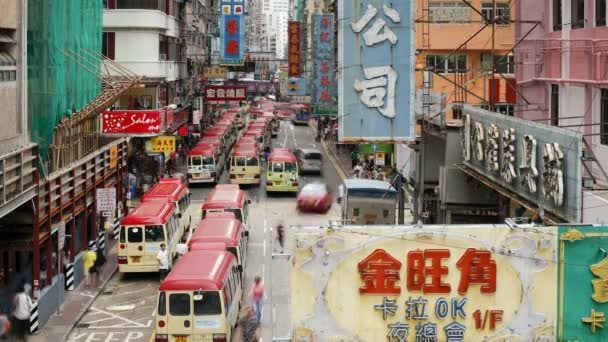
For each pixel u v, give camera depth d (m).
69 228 28.28
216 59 98.31
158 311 19.72
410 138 21.05
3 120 21.17
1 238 23.70
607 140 19.20
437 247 12.44
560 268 12.45
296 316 12.52
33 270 23.61
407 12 20.94
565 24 21.83
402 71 20.98
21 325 22.56
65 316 24.58
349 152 71.06
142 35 54.47
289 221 40.53
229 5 69.62
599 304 12.46
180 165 63.62
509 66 41.78
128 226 29.25
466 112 21.75
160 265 29.00
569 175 13.88
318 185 51.78
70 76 28.89
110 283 29.38
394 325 12.48
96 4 35.22
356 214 31.88
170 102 63.59
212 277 20.11
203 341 19.64
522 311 12.47
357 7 21.00
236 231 26.91
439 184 25.61
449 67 43.19
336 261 12.48
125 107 55.22
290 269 12.60
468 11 42.81
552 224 13.41
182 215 36.09
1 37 21.64
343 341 12.48
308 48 84.81
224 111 111.25
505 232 12.45
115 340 22.45
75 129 29.70
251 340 21.45
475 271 12.45
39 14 24.72
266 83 87.12
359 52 21.03
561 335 12.48
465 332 12.47
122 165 39.88
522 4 25.22
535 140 15.52
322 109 60.88
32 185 22.67
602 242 12.42
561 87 22.22
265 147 72.12
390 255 12.45
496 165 18.31
